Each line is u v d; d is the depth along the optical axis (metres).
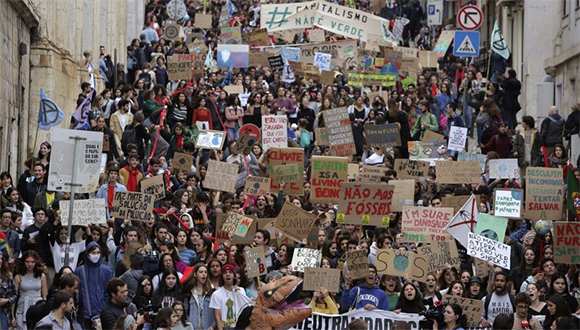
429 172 35.22
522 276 27.98
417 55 58.66
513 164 35.16
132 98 42.62
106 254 27.14
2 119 36.03
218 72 51.62
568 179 31.20
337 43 53.94
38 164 30.73
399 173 34.38
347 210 29.25
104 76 53.94
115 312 22.73
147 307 23.38
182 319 22.73
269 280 25.06
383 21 59.38
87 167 25.38
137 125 37.22
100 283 24.67
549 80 53.97
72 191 25.30
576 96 49.84
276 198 33.06
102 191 30.31
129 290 24.84
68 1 47.44
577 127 40.56
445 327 23.59
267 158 36.22
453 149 38.12
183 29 70.19
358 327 21.64
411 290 24.70
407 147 39.66
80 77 49.41
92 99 40.88
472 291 25.67
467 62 70.88
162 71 50.91
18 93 39.47
